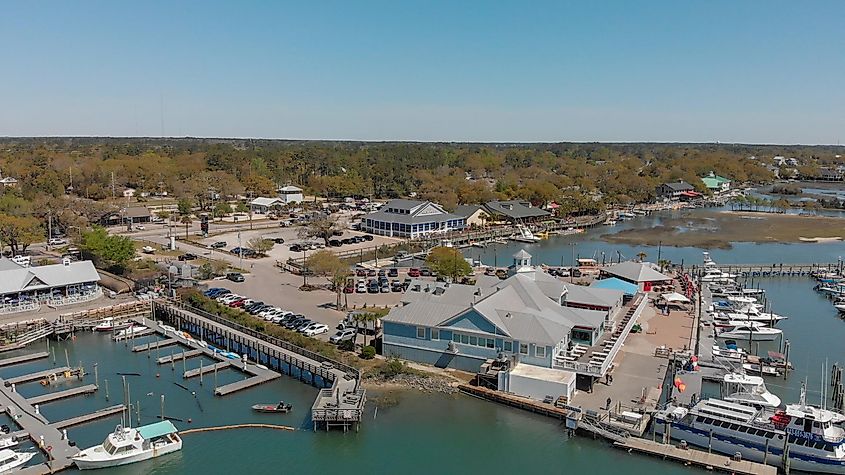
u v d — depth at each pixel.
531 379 61.38
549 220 198.12
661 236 178.12
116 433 52.69
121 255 111.12
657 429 55.84
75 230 146.25
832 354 79.56
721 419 53.66
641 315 90.94
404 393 65.00
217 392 64.75
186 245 147.25
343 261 119.75
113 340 82.12
